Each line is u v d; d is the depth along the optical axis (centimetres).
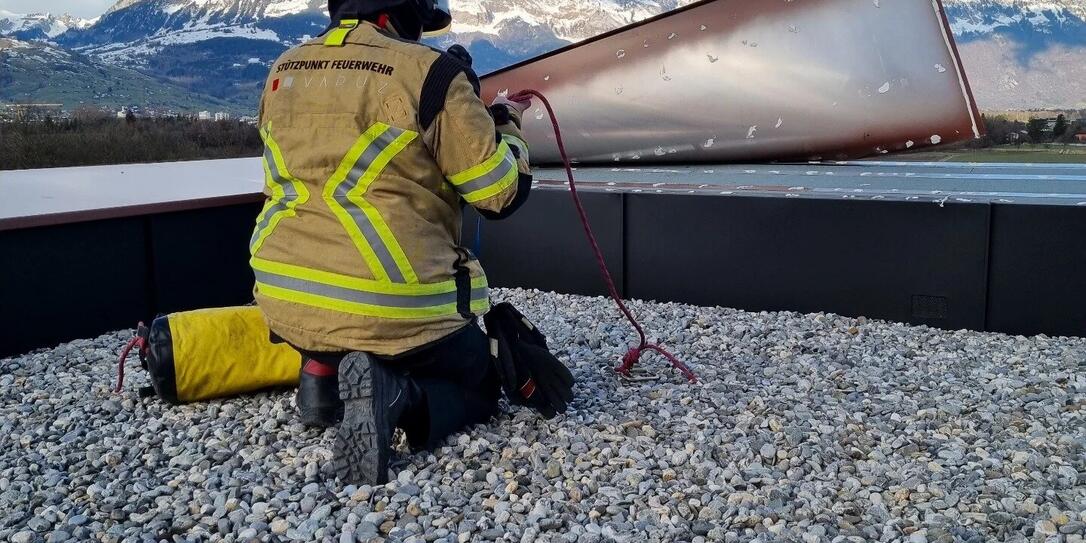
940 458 258
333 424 284
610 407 302
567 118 631
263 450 267
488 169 243
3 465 263
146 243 449
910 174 507
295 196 248
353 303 239
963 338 390
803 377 339
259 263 253
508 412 297
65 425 298
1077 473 242
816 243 428
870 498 231
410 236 241
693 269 460
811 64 579
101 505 232
